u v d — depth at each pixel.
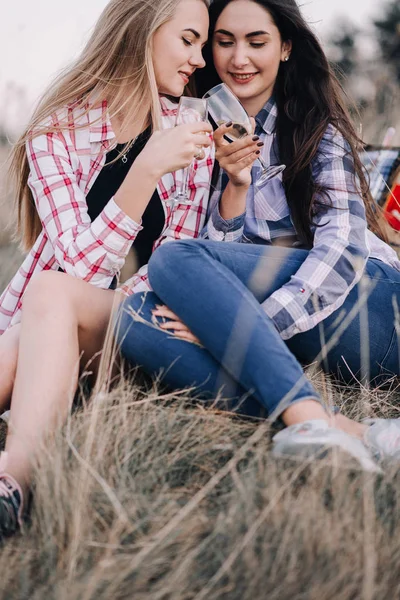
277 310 2.04
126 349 1.95
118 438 1.69
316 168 2.42
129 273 2.44
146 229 2.48
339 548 1.37
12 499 1.60
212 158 2.57
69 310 1.92
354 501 1.49
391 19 5.75
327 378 2.18
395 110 4.07
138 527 1.46
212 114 2.33
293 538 1.39
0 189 2.55
